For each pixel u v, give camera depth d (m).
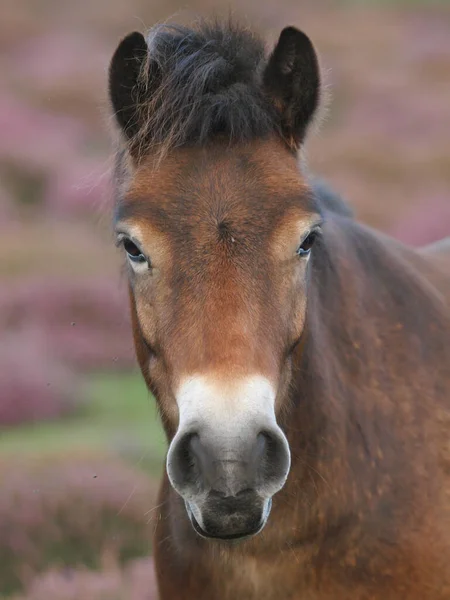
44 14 89.19
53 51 77.69
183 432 9.22
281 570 11.12
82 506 22.50
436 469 11.45
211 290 9.64
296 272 10.16
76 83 70.25
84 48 79.19
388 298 12.16
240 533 9.32
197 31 11.09
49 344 35.84
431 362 11.99
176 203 10.03
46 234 48.00
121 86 11.02
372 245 12.52
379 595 11.09
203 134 10.28
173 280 9.81
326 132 63.91
